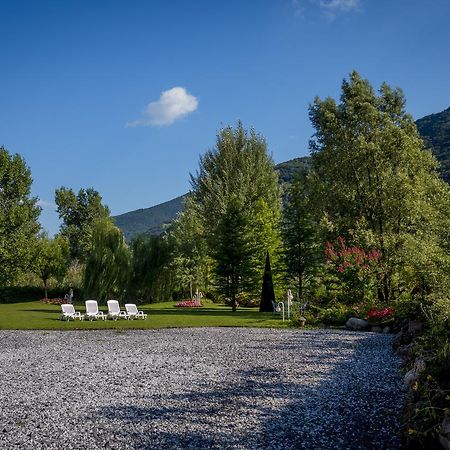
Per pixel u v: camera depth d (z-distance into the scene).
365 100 37.22
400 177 32.19
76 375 12.00
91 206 92.38
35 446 7.00
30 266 53.78
